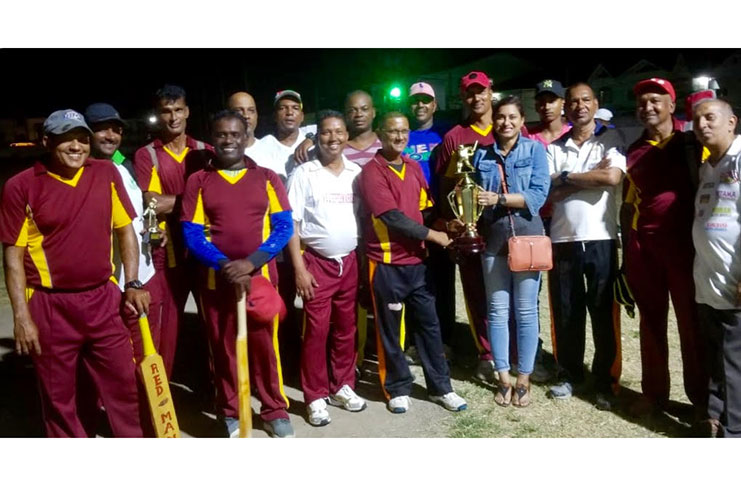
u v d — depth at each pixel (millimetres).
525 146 3666
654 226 3475
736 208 3059
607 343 3846
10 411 3865
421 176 3865
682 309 3508
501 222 3688
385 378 3848
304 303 3670
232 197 3219
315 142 3938
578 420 3697
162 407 3057
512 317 4242
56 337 2838
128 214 3016
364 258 3967
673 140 3424
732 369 3164
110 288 2971
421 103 4551
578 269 3826
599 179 3553
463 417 3752
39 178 2742
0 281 7094
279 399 3514
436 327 3852
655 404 3719
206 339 3732
